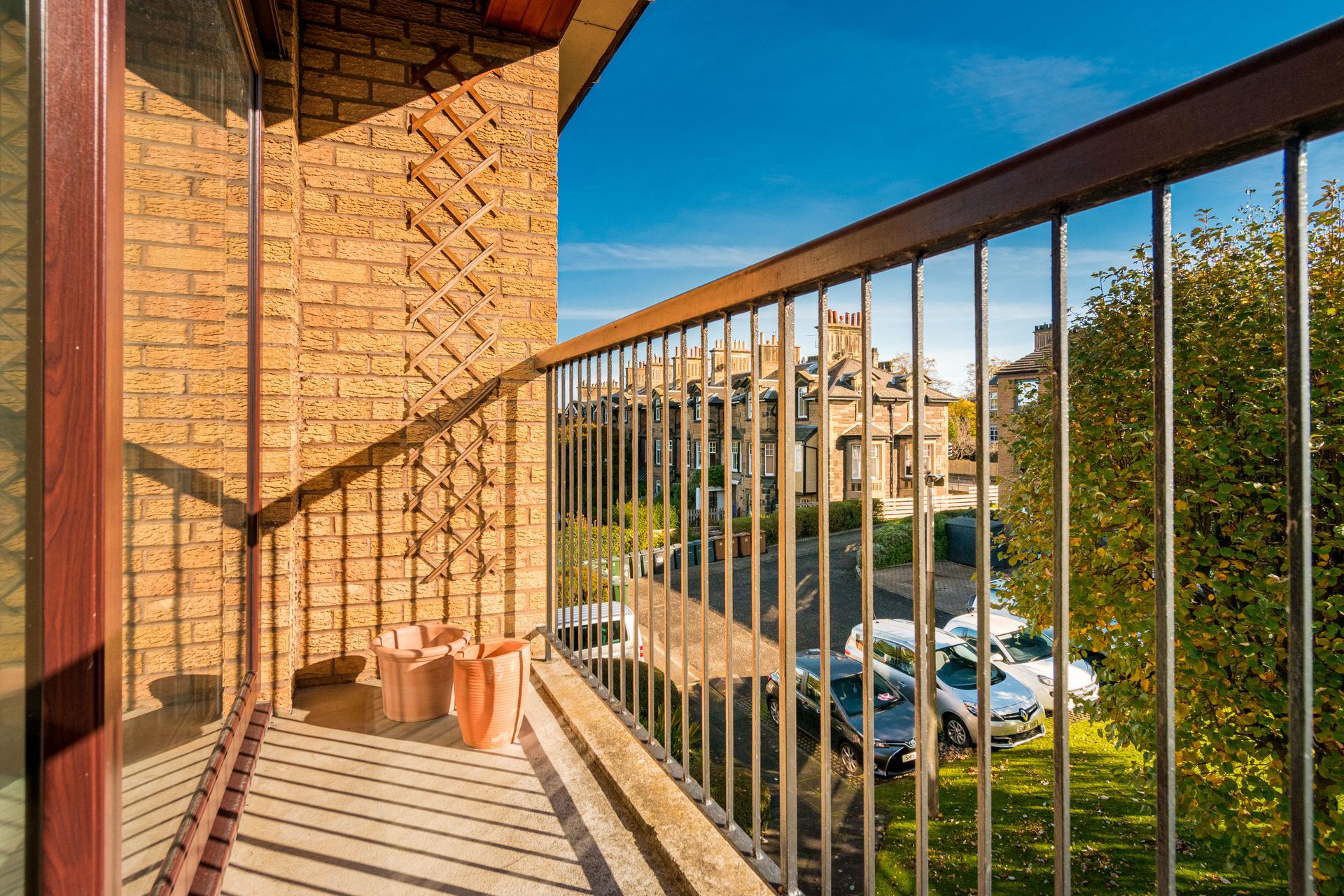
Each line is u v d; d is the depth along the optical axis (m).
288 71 2.56
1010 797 5.74
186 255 1.58
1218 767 4.74
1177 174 0.59
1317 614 4.08
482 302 3.03
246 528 2.32
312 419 2.79
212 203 1.82
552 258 3.16
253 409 2.42
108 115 0.92
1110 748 6.58
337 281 2.82
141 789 1.21
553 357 2.66
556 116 3.18
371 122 2.87
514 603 3.08
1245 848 4.71
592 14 3.54
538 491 3.12
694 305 1.50
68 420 0.87
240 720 2.07
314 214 2.79
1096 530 5.35
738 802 4.06
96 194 0.90
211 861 1.49
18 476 0.85
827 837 1.09
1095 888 4.68
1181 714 4.87
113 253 0.94
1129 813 5.54
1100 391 5.43
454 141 2.99
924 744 0.92
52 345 0.86
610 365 2.15
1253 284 4.87
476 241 3.03
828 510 1.08
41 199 0.85
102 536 0.90
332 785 1.91
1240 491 4.51
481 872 1.51
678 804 1.65
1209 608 4.59
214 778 1.67
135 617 1.22
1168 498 0.60
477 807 1.79
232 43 2.11
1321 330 4.34
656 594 12.33
